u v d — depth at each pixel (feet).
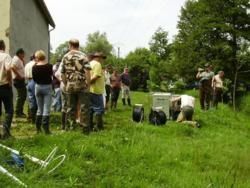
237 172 33.30
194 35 200.34
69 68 37.88
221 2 196.85
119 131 40.81
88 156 31.04
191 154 37.19
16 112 49.29
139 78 210.79
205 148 41.06
